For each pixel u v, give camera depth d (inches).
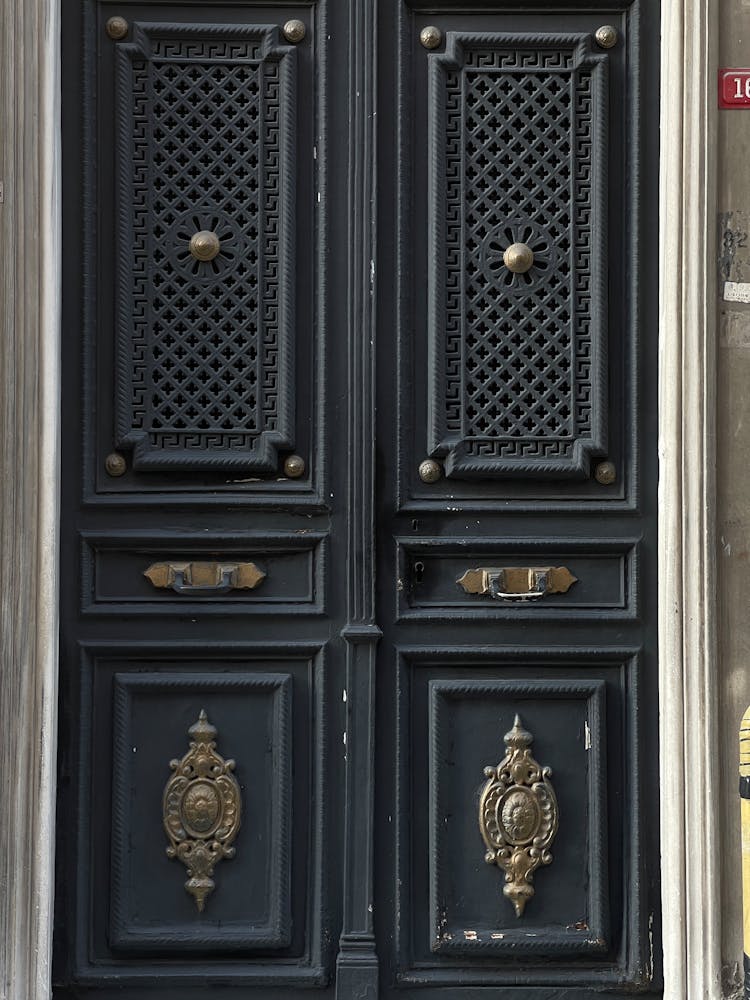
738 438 188.2
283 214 193.2
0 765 180.7
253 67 194.2
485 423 194.1
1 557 181.9
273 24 194.5
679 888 185.2
